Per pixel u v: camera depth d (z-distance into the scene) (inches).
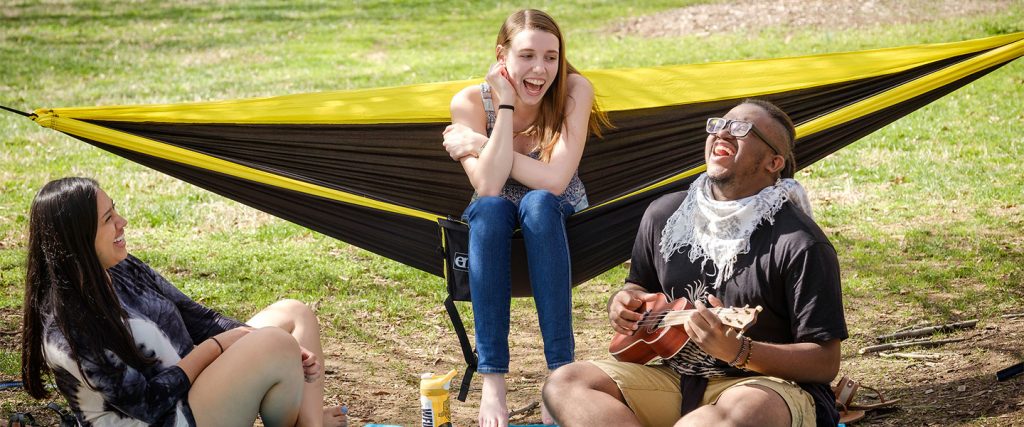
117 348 119.7
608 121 190.4
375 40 709.9
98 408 122.0
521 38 162.7
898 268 259.4
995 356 186.9
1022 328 203.5
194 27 761.6
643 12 756.6
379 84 566.3
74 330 117.8
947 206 315.6
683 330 128.6
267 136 190.4
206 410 125.2
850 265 265.1
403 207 193.5
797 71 198.2
